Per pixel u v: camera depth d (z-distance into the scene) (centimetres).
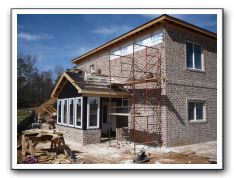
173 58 1341
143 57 1461
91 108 1400
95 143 1391
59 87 1670
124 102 1625
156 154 1118
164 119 1283
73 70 1767
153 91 1368
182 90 1371
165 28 1324
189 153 1130
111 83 1514
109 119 1641
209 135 1497
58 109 1698
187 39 1427
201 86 1480
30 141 1033
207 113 1503
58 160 995
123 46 1652
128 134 1530
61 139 1103
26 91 3478
